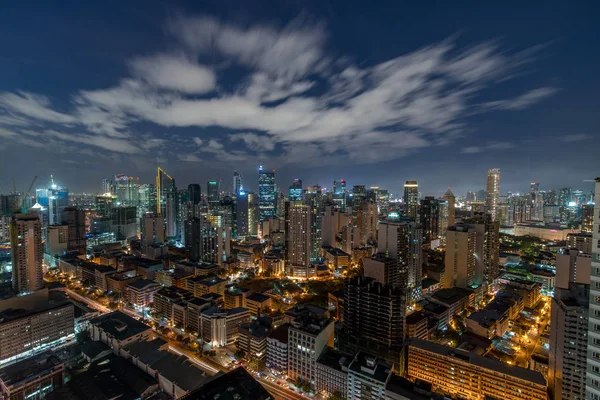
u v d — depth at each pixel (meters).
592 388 92.25
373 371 173.88
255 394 147.88
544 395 164.88
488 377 180.25
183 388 183.62
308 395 196.38
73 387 192.25
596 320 92.12
